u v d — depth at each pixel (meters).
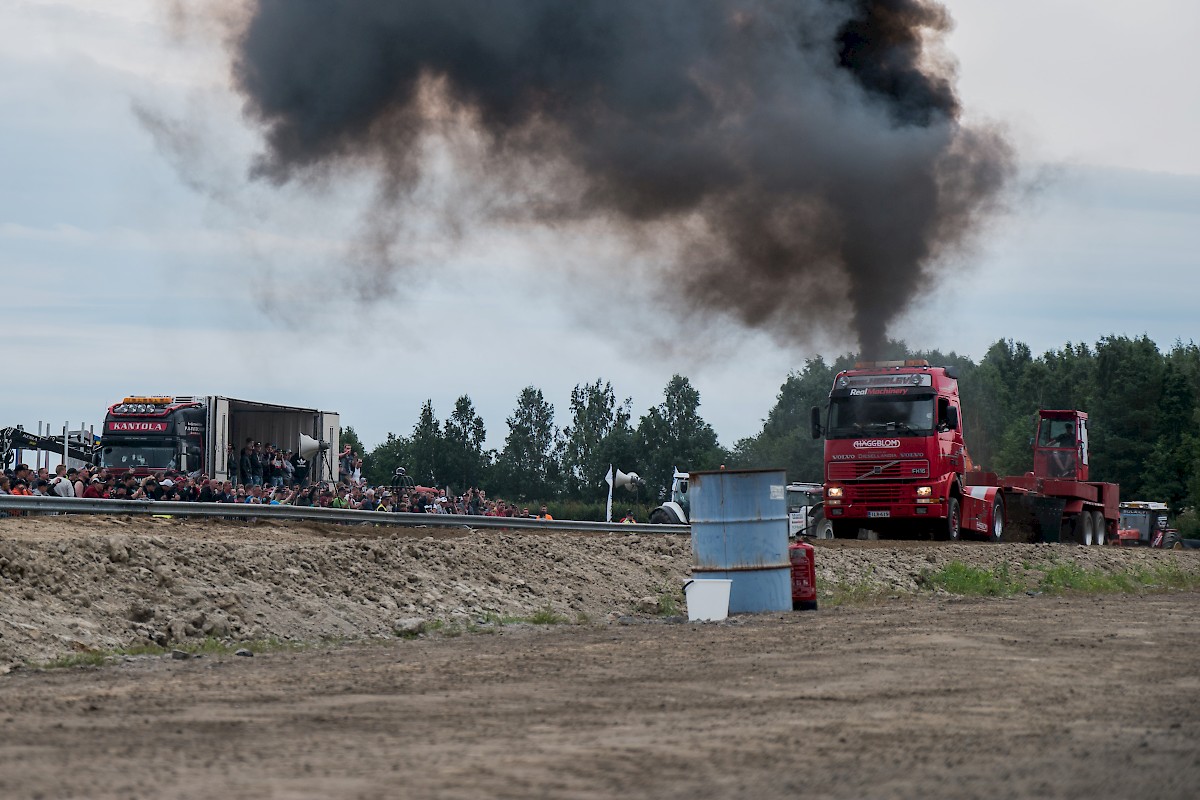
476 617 18.17
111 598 15.05
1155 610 18.48
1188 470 88.19
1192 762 7.20
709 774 6.86
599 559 23.38
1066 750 7.56
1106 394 94.19
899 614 17.86
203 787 6.50
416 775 6.82
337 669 11.91
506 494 106.31
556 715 8.92
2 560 14.40
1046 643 13.52
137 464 35.91
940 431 31.56
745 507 18.52
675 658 12.41
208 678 11.28
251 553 17.56
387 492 34.62
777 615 17.92
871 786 6.56
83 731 8.28
